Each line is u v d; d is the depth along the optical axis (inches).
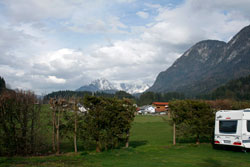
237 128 624.1
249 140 617.3
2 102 527.8
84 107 616.1
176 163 490.3
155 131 1478.8
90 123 605.0
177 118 775.7
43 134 587.5
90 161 501.7
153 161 511.8
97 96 629.3
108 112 623.2
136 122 2220.7
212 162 502.6
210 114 775.1
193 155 593.0
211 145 764.6
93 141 622.5
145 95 6840.6
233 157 563.8
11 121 542.9
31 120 565.9
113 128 629.6
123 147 691.4
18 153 552.4
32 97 569.0
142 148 722.8
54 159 510.6
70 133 623.5
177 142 908.6
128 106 671.8
